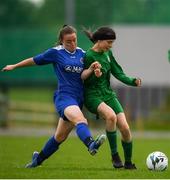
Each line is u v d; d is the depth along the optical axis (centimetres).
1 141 5166
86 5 9106
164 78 7525
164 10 8256
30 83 7631
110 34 2695
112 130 2708
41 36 7494
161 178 2500
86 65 2703
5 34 7512
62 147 4525
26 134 6438
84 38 7194
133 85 2762
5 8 9838
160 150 4350
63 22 10944
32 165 2847
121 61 7475
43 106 8850
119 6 8781
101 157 3650
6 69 2670
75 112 2597
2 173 2612
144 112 7681
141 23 8506
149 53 7494
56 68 2691
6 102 8044
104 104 2694
